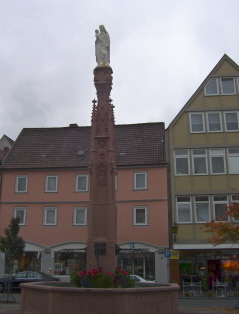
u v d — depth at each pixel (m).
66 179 29.62
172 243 27.23
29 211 29.33
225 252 26.36
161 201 27.88
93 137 14.48
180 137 28.48
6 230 22.44
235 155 27.70
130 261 27.55
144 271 27.14
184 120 28.80
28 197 29.59
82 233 28.39
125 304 10.24
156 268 26.66
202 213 26.89
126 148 30.86
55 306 10.57
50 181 29.83
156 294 10.92
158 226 27.45
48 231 28.78
